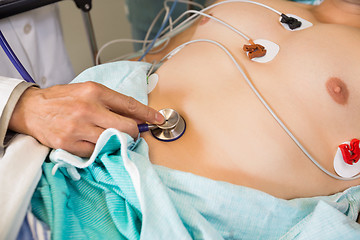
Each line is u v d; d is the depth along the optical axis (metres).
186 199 0.54
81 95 0.56
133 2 1.39
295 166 0.63
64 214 0.50
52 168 0.55
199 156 0.62
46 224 0.48
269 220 0.56
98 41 1.54
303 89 0.68
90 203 0.55
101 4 1.53
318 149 0.65
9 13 0.80
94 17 1.52
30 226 0.47
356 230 0.55
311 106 0.66
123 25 1.58
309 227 0.55
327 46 0.70
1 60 0.87
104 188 0.55
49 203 0.50
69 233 0.49
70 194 0.56
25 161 0.53
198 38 0.83
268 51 0.73
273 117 0.65
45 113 0.56
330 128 0.66
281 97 0.67
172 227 0.47
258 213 0.55
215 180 0.54
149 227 0.47
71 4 1.41
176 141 0.64
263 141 0.63
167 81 0.74
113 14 1.56
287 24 0.77
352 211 0.65
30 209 0.49
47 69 1.02
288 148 0.63
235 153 0.62
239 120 0.65
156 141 0.64
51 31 0.98
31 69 0.96
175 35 1.04
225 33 0.79
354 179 0.67
